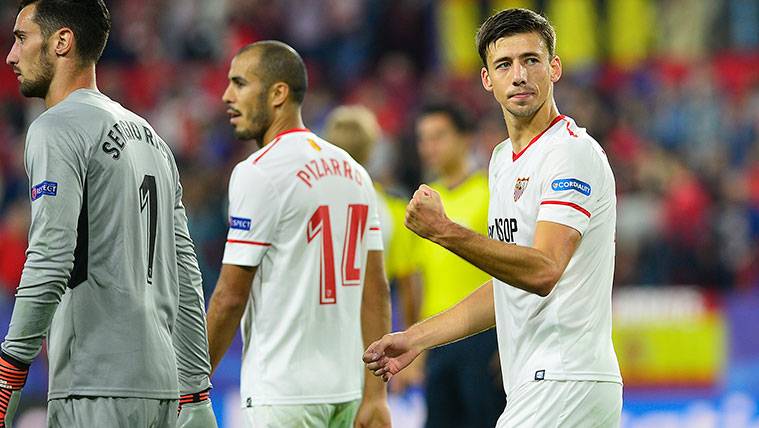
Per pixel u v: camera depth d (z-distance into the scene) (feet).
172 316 50.83
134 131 49.44
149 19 195.93
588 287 51.01
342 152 62.80
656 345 115.34
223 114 184.34
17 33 48.88
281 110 61.93
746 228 154.20
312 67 196.13
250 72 61.57
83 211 47.16
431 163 87.45
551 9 187.01
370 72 193.98
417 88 188.03
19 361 45.27
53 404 47.65
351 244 61.72
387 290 64.54
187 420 53.26
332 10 196.44
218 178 156.35
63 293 45.73
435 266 85.10
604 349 51.47
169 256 50.88
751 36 183.32
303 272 59.72
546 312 50.98
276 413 58.85
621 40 185.57
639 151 168.45
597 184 50.57
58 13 48.42
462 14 190.80
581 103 173.68
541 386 50.93
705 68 182.70
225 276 59.06
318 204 60.08
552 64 52.37
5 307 126.82
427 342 52.85
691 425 113.60
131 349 47.65
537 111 51.83
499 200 53.52
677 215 147.84
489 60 52.11
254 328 60.23
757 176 166.61
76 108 47.39
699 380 113.91
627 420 114.52
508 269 47.73
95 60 49.52
